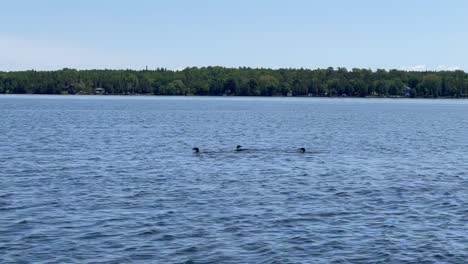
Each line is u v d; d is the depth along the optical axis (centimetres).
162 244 3200
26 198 4253
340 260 3006
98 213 3834
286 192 4572
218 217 3750
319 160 6431
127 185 4800
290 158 6569
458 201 4275
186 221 3650
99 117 14700
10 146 7544
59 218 3700
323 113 18162
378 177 5309
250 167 5822
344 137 9531
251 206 4072
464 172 5662
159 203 4138
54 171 5481
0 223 3566
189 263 2938
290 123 13100
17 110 17525
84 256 3014
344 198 4362
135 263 2928
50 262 2927
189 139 8925
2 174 5275
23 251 3070
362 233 3438
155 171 5541
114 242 3228
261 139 9081
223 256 3034
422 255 3083
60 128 10788
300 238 3331
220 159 6419
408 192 4606
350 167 5916
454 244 3253
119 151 7156
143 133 9938
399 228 3547
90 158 6450
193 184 4869
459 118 15925
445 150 7638
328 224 3622
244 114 17012
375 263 2973
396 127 12081
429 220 3741
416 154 7150
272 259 3005
